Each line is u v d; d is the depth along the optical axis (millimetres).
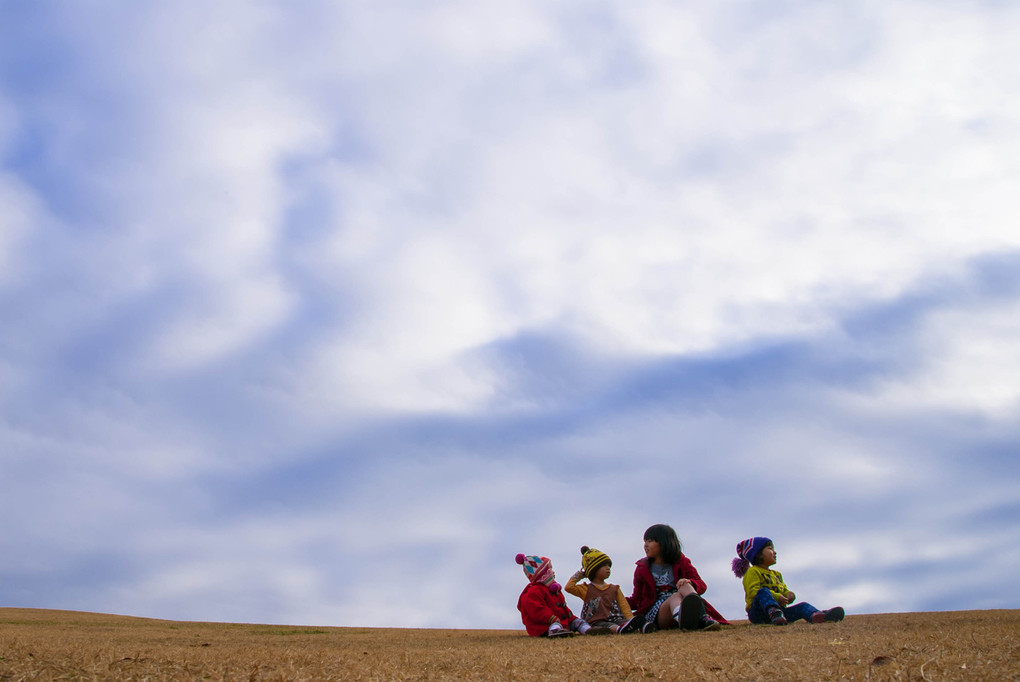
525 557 8703
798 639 5527
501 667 4465
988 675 3586
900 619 7496
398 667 4406
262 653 5047
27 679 3754
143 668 4035
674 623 8219
